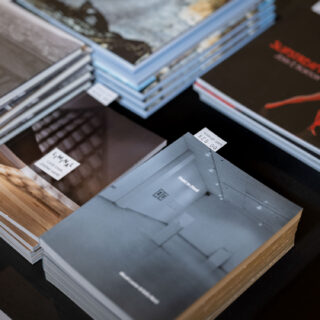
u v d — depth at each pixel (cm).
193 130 108
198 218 83
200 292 74
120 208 84
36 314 85
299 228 94
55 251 79
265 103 104
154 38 107
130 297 74
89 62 109
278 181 100
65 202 90
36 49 104
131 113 111
